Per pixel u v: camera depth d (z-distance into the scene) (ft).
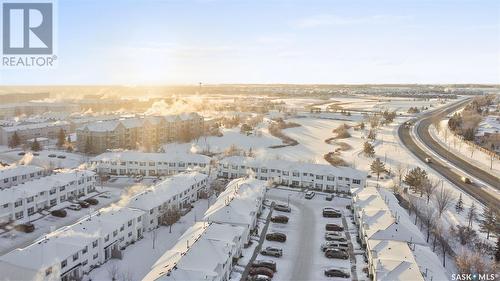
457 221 322.34
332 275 236.02
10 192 308.60
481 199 386.52
